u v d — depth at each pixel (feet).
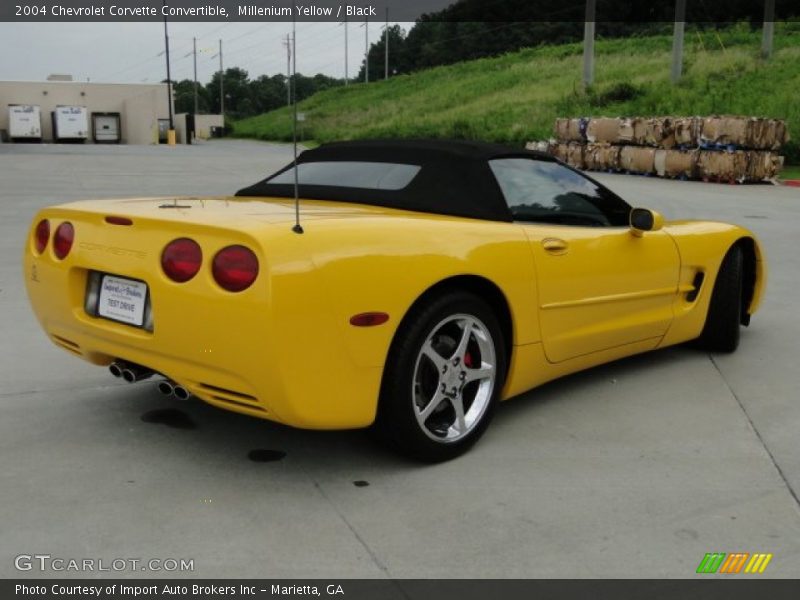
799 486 9.70
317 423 8.82
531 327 11.07
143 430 11.03
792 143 87.04
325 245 8.65
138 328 9.53
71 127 178.09
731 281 15.17
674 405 12.62
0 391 12.57
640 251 12.96
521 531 8.43
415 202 10.89
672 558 7.96
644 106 110.01
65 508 8.70
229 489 9.27
